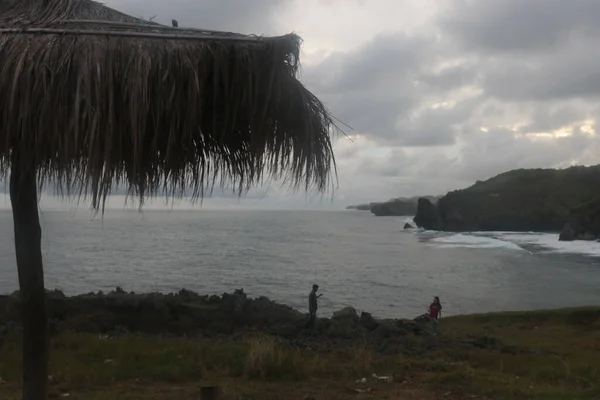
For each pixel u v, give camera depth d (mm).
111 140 2311
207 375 8914
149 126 2604
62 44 2410
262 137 2703
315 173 2834
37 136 2402
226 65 2469
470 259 71438
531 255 78500
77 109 2248
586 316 23297
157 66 2373
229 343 11992
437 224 158250
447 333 18531
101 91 2316
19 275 3336
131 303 15820
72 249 74250
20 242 3312
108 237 108188
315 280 47281
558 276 53594
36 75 2355
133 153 2518
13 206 3291
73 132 2334
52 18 2768
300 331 16031
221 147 3215
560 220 145375
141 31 2590
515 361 12133
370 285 45062
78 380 8211
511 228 150500
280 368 9141
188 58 2414
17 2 2963
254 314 16938
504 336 19203
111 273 48719
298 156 2809
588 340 18281
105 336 12523
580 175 163500
